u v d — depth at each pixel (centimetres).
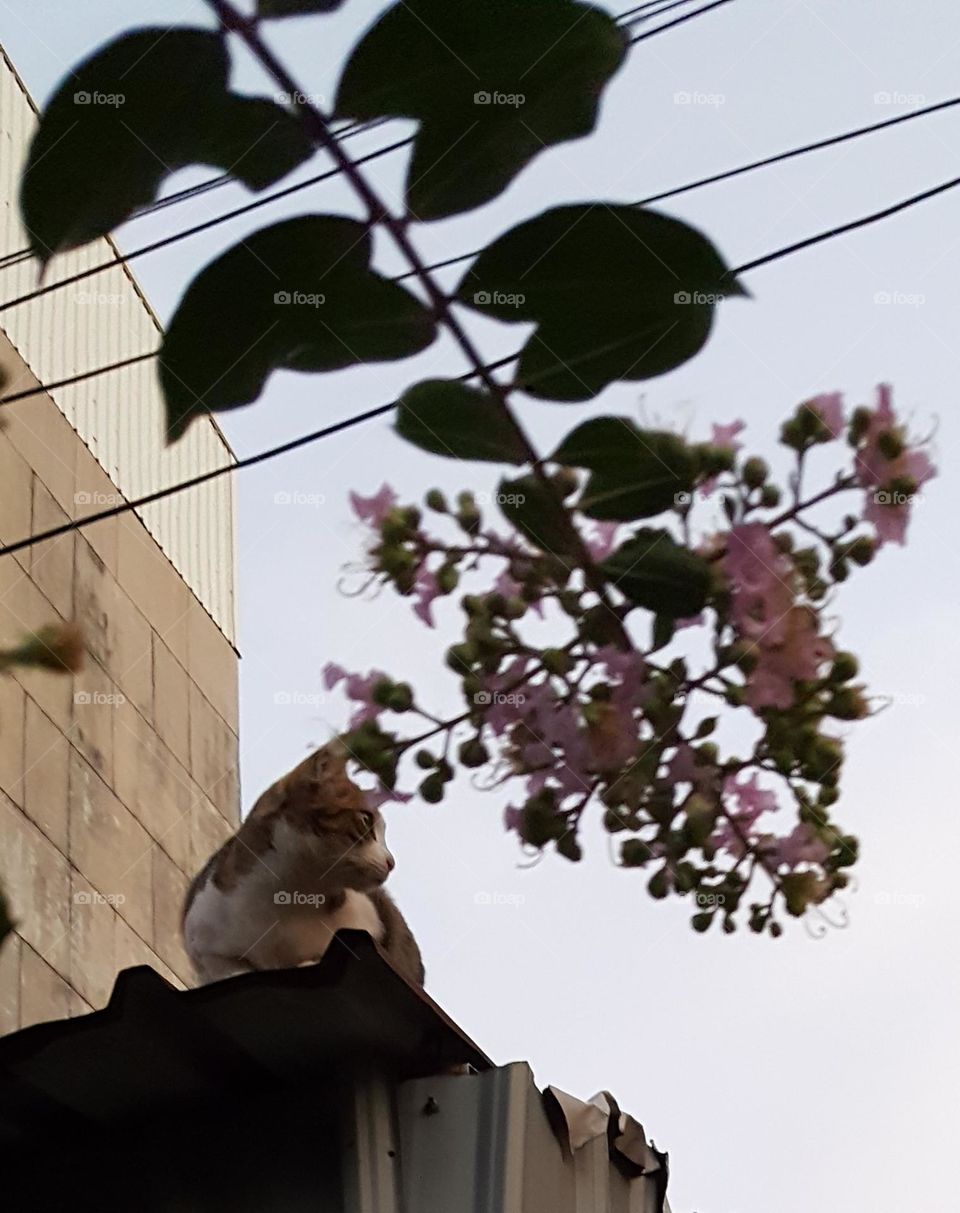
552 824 198
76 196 149
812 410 192
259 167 150
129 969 202
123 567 583
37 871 483
